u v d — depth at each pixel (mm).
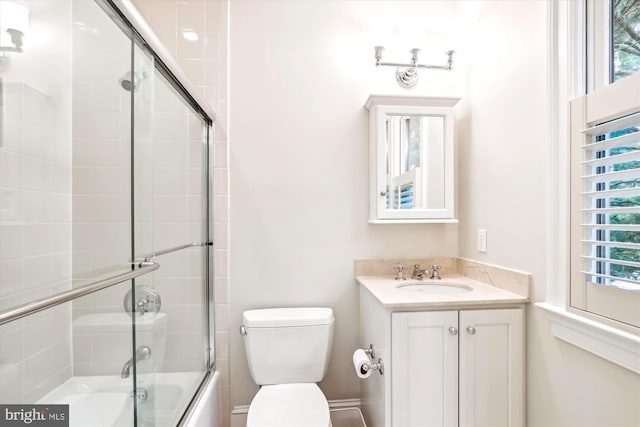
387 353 1194
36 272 1104
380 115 1604
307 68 1702
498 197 1421
